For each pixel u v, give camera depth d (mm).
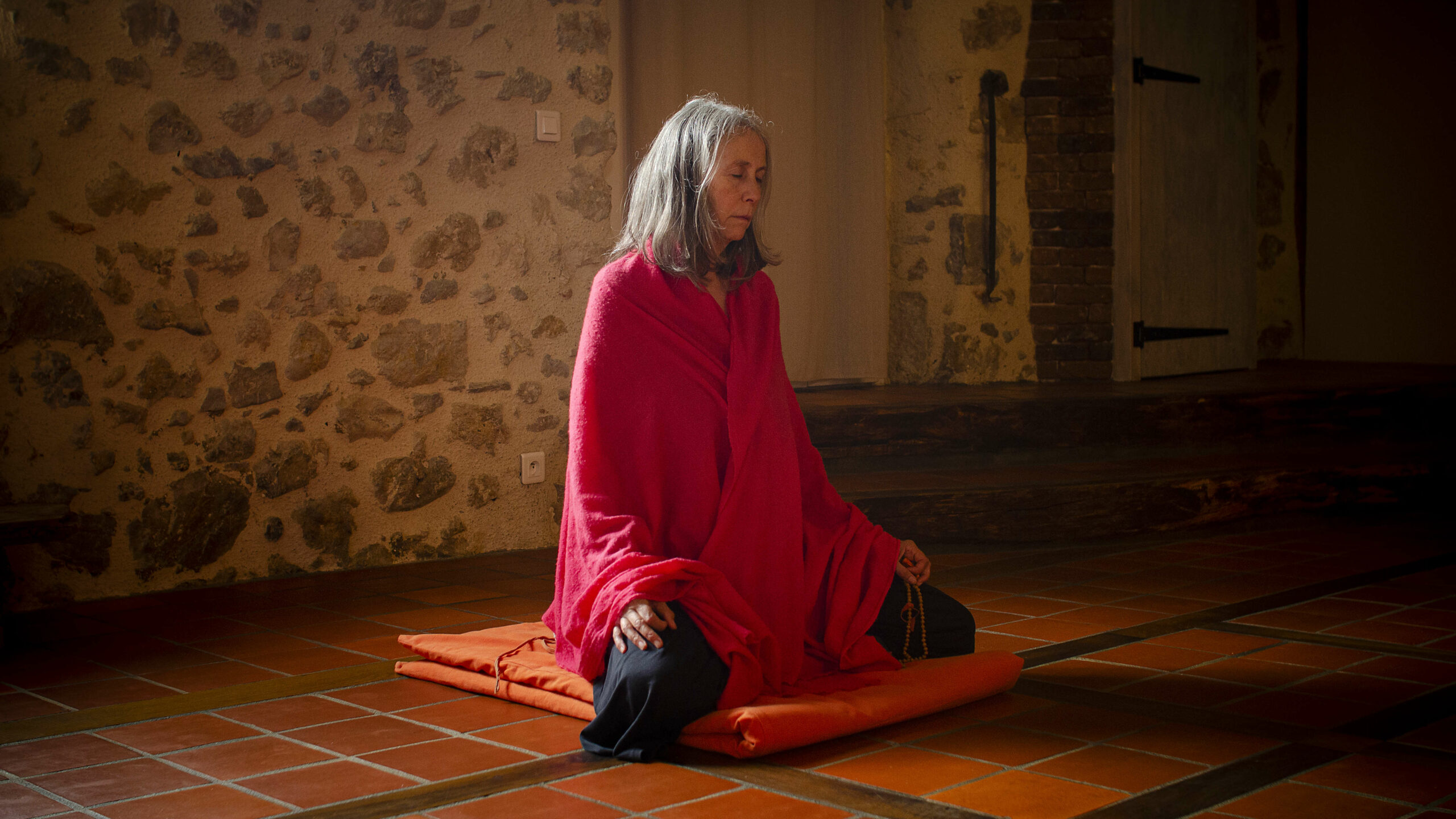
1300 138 7742
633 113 5230
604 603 2295
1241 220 6812
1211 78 6598
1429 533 4906
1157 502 4789
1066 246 6273
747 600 2488
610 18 4727
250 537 4066
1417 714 2520
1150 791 2057
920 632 2730
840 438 5039
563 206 4641
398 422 4332
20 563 3643
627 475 2512
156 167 3822
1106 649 3111
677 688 2230
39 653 3129
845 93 5934
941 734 2395
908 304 6219
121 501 3818
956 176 6176
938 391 5820
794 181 5816
